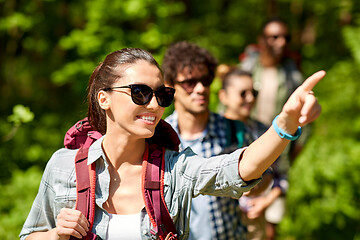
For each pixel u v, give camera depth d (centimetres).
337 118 840
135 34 779
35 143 741
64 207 228
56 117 810
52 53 867
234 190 214
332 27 1032
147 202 219
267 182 394
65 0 850
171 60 402
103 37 757
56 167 231
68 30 869
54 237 220
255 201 445
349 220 673
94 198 222
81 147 237
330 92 879
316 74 187
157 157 227
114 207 224
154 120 220
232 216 377
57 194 228
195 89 394
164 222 218
